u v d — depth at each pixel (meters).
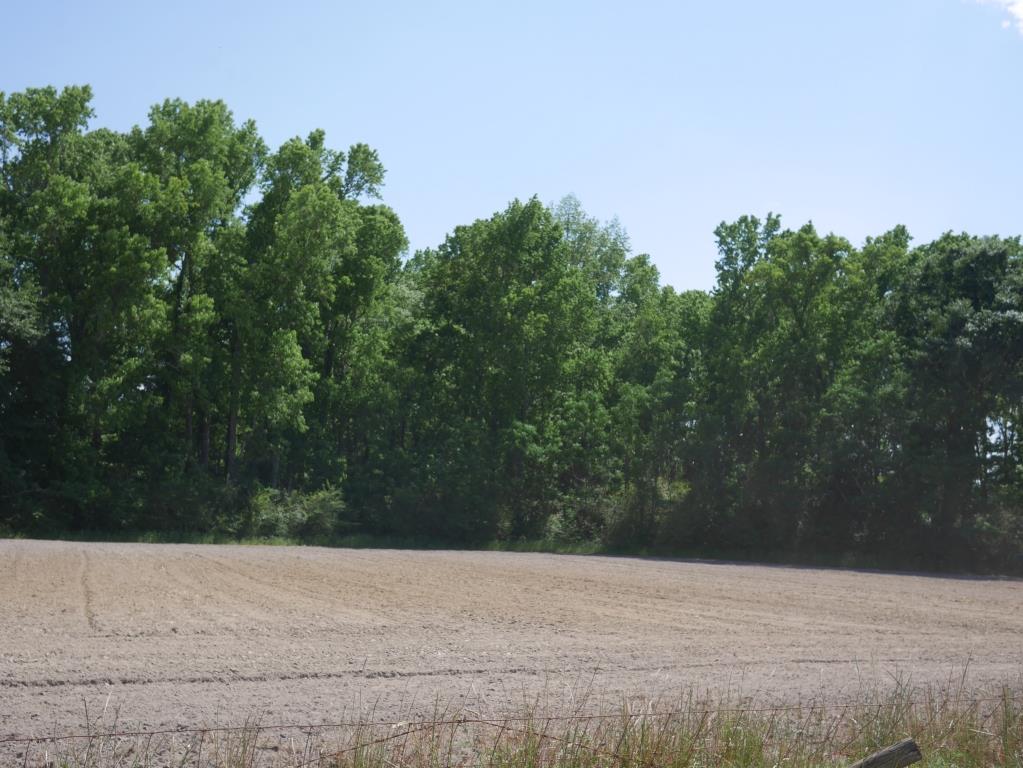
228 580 22.06
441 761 6.98
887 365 46.88
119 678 9.64
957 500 43.12
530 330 54.66
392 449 55.09
